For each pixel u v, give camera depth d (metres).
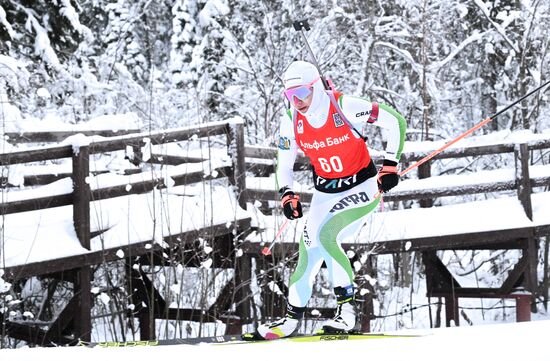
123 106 44.91
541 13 48.00
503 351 12.45
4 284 20.42
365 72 45.62
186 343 16.00
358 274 27.94
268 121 42.69
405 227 27.83
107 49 58.62
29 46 39.91
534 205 29.89
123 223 23.89
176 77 53.44
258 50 49.47
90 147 22.78
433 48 48.62
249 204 26.31
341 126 15.13
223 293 26.20
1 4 38.97
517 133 33.09
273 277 26.38
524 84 47.12
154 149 27.86
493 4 49.34
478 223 28.67
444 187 29.09
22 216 23.55
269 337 15.63
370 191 15.56
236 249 24.80
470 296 32.25
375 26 45.53
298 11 47.03
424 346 12.91
